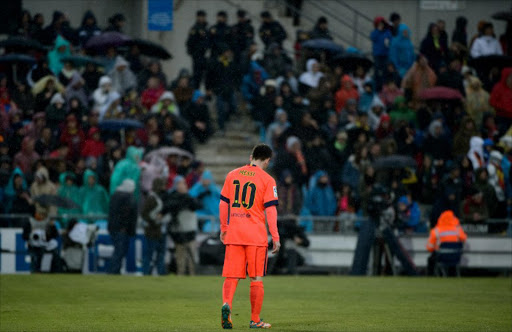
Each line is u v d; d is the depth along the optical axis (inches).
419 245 2573.8
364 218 2513.5
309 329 1071.0
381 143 2812.5
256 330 1049.5
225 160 3164.4
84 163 2689.5
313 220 2546.8
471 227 2593.5
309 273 2490.2
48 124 2854.3
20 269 2365.9
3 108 2785.4
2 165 2541.8
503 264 2596.0
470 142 2908.5
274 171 2805.1
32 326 1086.4
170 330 1039.6
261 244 1096.2
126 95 3088.1
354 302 1541.6
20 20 3440.0
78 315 1242.0
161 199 2287.2
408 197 2628.0
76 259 2327.8
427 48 3462.1
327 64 3385.8
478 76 3427.7
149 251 2309.3
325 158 2839.6
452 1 3976.4
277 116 2938.0
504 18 3494.1
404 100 3132.4
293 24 3887.8
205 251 2436.0
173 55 3742.6
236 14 3799.2
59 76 3142.2
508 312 1359.5
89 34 3437.5
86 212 2551.7
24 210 2411.4
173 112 2999.5
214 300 1539.1
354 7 4008.4
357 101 3169.3
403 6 3991.1
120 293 1669.5
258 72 3198.8
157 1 3688.5
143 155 2802.7
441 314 1314.0
